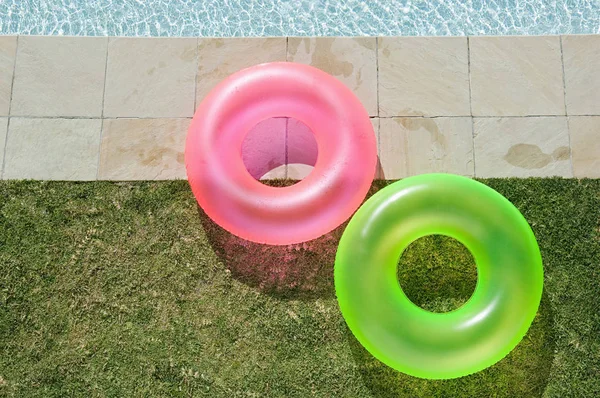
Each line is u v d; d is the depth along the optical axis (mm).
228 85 3043
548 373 3260
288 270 3410
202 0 3992
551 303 3334
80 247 3463
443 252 3412
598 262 3379
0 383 3324
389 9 3957
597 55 3666
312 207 2898
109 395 3299
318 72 3080
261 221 2910
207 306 3383
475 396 3248
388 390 3264
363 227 2842
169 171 3549
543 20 3934
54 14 3959
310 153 3531
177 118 3615
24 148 3586
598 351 3273
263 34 3943
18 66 3684
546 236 3416
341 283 2859
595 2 3912
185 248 3447
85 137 3594
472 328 2760
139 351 3344
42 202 3518
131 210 3498
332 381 3281
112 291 3410
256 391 3283
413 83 3631
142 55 3684
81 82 3660
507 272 2781
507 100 3609
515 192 3482
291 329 3342
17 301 3412
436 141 3564
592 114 3588
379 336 2789
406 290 3375
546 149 3545
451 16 3945
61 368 3338
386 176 3527
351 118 2986
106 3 3977
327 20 3943
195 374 3309
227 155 2973
